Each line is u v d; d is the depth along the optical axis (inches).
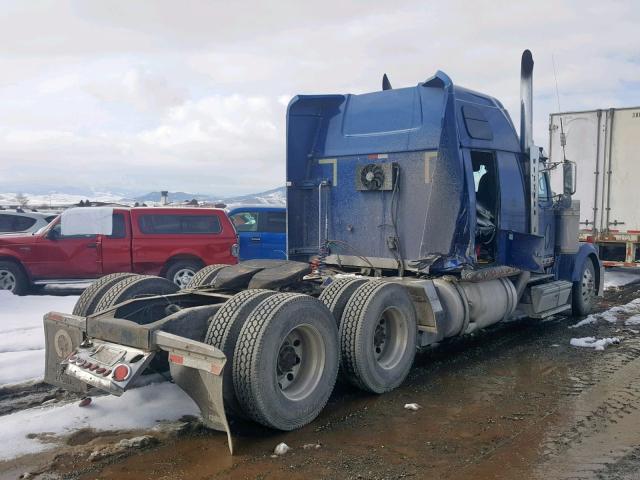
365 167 285.1
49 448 170.7
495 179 291.7
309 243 311.1
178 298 232.5
